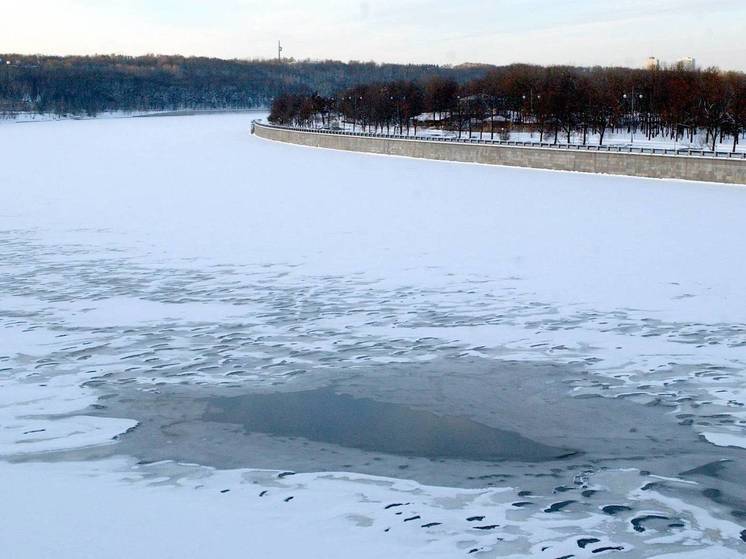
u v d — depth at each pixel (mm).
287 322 23141
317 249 33000
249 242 34656
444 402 17328
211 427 16109
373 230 37188
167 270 29625
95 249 33531
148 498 13102
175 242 34875
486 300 25031
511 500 13094
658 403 17094
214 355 20484
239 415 16719
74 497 13125
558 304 24453
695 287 26016
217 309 24547
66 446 15180
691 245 32406
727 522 12406
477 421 16359
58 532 11977
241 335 22047
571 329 22062
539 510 12781
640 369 19062
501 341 21188
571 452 14914
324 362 19875
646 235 34781
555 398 17469
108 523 12281
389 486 13594
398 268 29422
